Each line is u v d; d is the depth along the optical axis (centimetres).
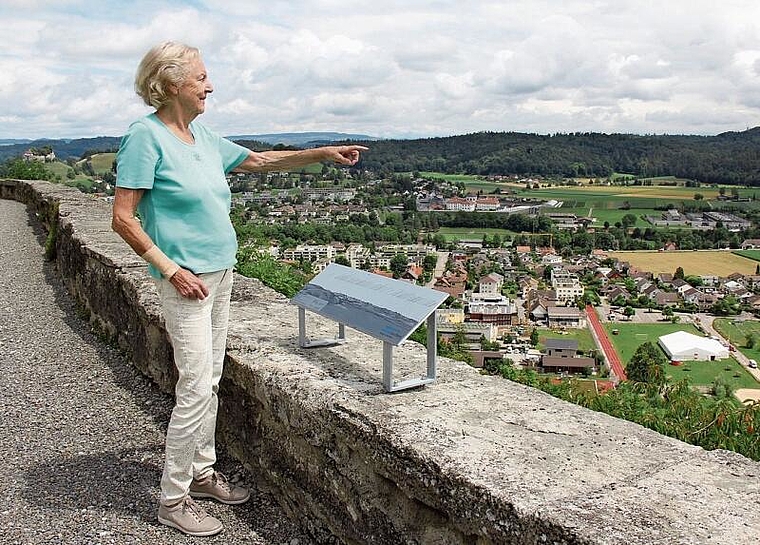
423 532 261
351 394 312
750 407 439
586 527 202
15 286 847
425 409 294
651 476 235
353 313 338
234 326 438
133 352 558
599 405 512
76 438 434
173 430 322
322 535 318
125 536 326
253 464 374
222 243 320
